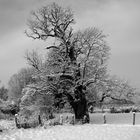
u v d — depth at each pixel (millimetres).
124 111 66625
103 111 66625
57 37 44562
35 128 31891
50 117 40625
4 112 50562
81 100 42469
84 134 26844
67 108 48281
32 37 45719
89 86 43844
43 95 44594
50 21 45156
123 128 29969
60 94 43000
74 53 44625
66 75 42594
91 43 44531
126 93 44250
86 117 40469
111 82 43531
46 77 42656
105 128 30266
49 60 44781
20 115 41438
